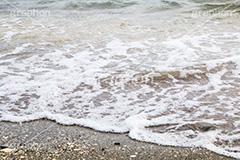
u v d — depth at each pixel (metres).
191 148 2.29
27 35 5.67
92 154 2.23
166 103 3.03
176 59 4.27
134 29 6.20
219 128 2.53
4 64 4.19
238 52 4.45
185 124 2.62
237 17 7.11
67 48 4.91
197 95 3.20
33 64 4.20
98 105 3.04
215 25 6.41
